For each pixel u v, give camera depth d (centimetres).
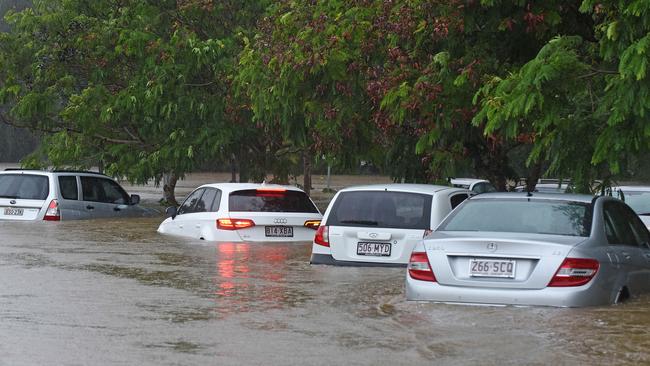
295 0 2511
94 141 3862
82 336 1135
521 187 3073
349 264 1709
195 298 1415
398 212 1700
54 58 3747
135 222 2845
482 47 2023
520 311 1210
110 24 3666
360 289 1473
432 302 1267
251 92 2675
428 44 2116
